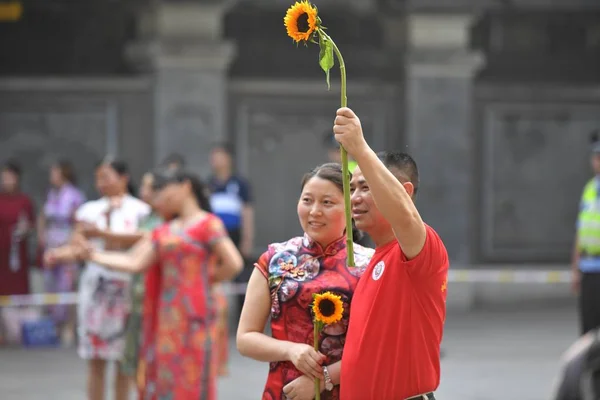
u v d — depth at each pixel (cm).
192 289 1650
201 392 1648
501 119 3553
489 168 3553
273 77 3462
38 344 2872
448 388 2231
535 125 3572
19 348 2842
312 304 984
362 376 909
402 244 892
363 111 3497
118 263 1659
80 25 3378
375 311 911
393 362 902
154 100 3356
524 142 3566
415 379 902
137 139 3372
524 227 3578
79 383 2331
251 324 1005
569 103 3575
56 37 3372
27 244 2945
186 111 3306
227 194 2792
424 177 3444
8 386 2294
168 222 1722
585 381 730
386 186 873
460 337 2928
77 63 3378
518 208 3569
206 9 3294
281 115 3472
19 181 3064
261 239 3462
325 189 996
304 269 999
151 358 1669
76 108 3362
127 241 1820
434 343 916
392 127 3497
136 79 3366
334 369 962
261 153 3466
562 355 2644
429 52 3422
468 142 3453
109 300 1877
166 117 3300
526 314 3362
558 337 2930
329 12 3475
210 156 3312
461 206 3456
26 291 2922
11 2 3316
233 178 2811
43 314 3009
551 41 3578
